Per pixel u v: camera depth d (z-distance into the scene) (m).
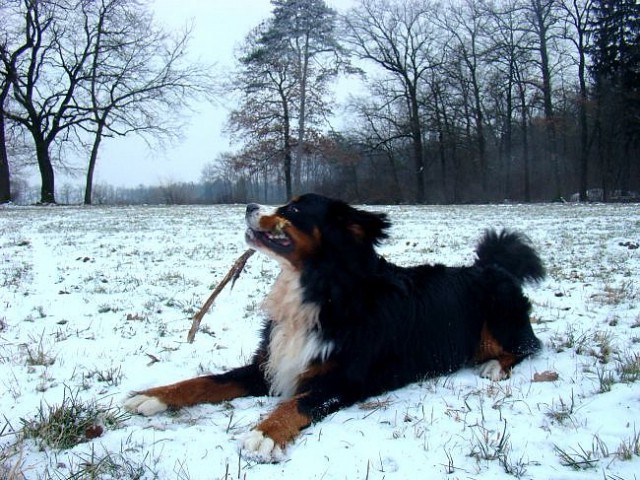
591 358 4.81
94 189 53.34
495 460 3.01
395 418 3.59
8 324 5.98
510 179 46.50
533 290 7.84
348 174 51.72
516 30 40.62
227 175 61.50
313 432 3.37
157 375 4.46
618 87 40.31
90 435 3.26
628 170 43.22
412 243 13.59
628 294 7.39
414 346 4.34
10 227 17.31
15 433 3.22
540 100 42.16
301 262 4.00
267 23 44.50
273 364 4.07
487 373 4.57
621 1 38.94
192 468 2.90
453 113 46.75
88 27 35.94
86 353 4.99
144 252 11.98
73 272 9.41
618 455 2.99
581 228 16.77
